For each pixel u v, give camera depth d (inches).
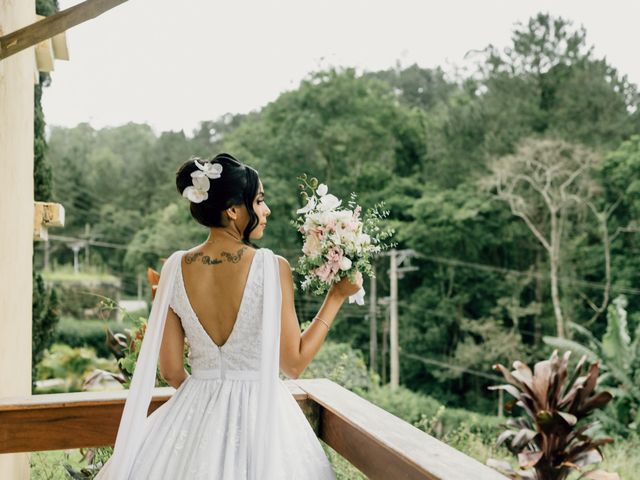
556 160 874.1
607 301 863.7
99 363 705.6
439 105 1034.7
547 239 904.9
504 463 174.9
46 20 74.9
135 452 66.0
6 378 107.6
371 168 954.7
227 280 66.8
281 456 65.1
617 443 350.0
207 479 60.8
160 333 68.7
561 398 173.9
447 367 900.0
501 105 935.7
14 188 116.9
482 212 926.4
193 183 66.6
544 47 930.7
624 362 458.9
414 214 924.6
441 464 58.8
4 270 106.4
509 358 868.6
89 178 1185.4
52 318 247.9
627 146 867.4
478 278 922.1
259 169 959.6
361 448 72.0
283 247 930.7
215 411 65.4
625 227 873.5
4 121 107.1
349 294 70.7
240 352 66.9
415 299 933.8
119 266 1147.3
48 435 80.9
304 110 981.2
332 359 307.0
